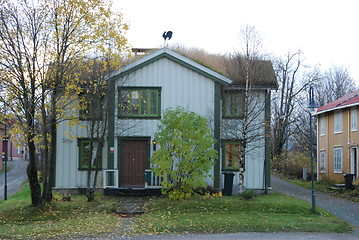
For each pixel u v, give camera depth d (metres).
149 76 23.06
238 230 14.82
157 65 23.11
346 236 14.26
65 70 17.80
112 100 22.20
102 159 23.25
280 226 15.45
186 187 19.94
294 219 16.86
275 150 45.06
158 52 22.91
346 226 16.00
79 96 19.41
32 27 17.20
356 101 28.14
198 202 19.20
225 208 18.53
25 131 17.28
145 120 22.95
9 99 17.05
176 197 19.84
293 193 25.53
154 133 20.88
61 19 17.52
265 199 20.83
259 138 22.80
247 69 22.56
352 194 24.38
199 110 23.08
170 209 18.42
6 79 16.92
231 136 23.62
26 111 17.17
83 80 19.19
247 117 21.86
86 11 17.61
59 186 23.00
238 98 23.88
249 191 20.53
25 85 17.23
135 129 22.92
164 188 20.05
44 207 18.56
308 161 37.62
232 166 23.80
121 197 21.72
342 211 19.58
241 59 23.81
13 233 14.47
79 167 23.12
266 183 23.59
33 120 17.61
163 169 19.48
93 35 17.86
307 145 44.66
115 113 22.75
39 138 17.95
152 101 23.08
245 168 23.66
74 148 23.17
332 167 32.03
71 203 19.69
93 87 19.50
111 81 21.88
